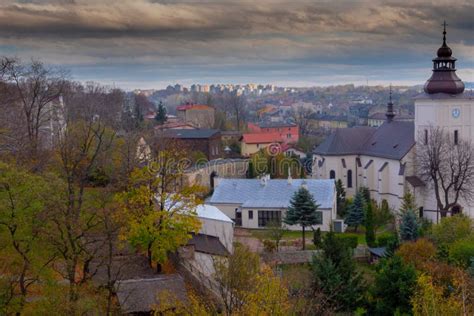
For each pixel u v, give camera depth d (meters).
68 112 97.06
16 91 94.06
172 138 112.62
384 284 50.69
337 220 96.31
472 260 58.66
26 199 39.78
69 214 41.16
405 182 106.69
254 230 96.38
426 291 41.62
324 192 98.62
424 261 61.03
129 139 84.94
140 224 57.97
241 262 40.22
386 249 71.44
